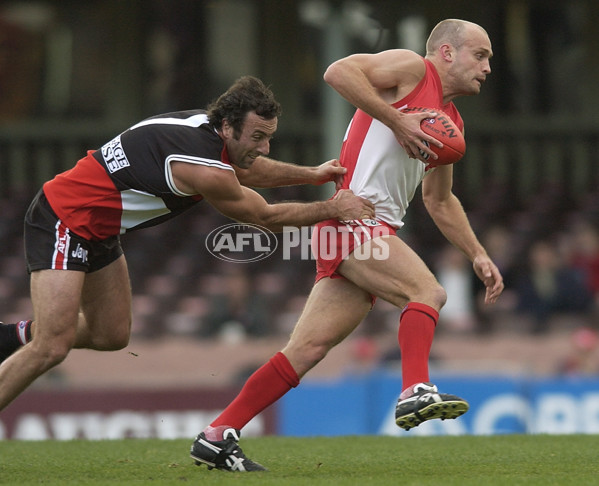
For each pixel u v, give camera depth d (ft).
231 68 204.74
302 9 202.39
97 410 97.35
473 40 52.01
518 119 201.57
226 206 49.42
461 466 53.93
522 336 132.98
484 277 56.03
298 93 203.51
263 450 63.52
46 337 49.57
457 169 201.26
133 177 49.37
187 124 49.16
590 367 116.37
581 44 200.34
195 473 51.11
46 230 49.96
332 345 51.80
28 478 49.73
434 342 128.47
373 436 75.20
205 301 151.74
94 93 208.33
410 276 49.80
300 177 53.62
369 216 50.65
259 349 127.95
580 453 59.93
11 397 50.44
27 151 208.23
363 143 52.06
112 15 205.98
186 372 127.95
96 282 53.21
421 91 51.60
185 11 204.33
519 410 96.37
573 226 171.73
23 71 208.33
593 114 200.34
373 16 188.65
